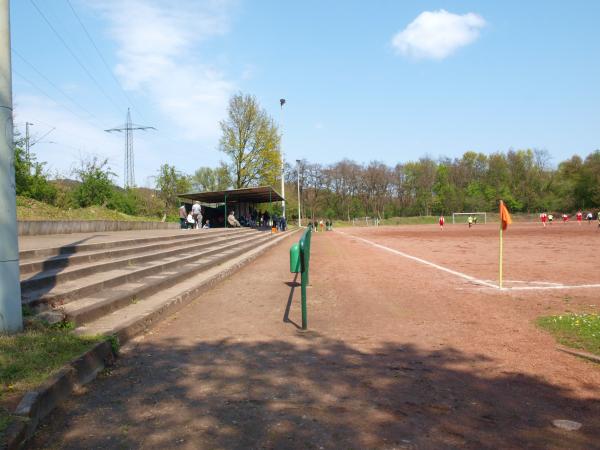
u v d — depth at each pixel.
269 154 48.94
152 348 6.29
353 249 24.75
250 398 4.51
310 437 3.68
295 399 4.48
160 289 9.70
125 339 6.40
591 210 84.88
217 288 11.58
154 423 3.94
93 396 4.54
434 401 4.41
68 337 5.50
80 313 6.45
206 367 5.48
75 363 4.77
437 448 3.49
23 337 5.28
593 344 6.15
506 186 96.81
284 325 7.64
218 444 3.56
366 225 92.69
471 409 4.21
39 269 8.60
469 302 9.24
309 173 98.62
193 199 38.09
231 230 29.20
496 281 11.95
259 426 3.88
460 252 21.36
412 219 96.38
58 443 3.57
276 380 5.03
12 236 5.50
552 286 10.97
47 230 16.88
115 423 3.94
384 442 3.59
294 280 12.73
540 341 6.42
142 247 13.30
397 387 4.79
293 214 89.25
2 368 4.41
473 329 7.15
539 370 5.27
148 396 4.56
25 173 25.45
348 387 4.80
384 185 102.38
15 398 3.84
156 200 43.28
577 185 85.38
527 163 98.06
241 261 16.39
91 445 3.54
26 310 6.19
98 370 5.22
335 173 100.12
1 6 5.62
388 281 12.36
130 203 37.56
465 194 100.44
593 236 32.81
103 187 33.34
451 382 4.92
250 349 6.25
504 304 8.95
